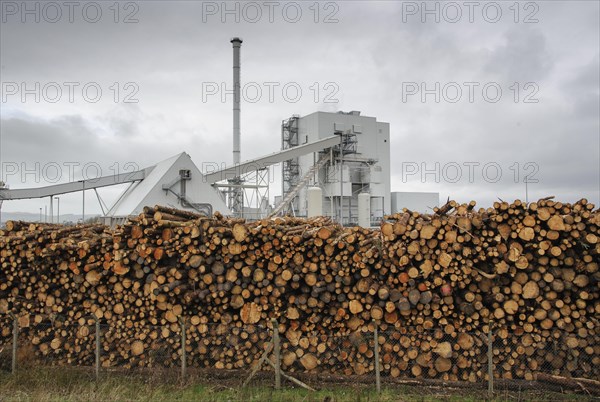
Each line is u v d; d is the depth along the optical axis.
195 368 9.39
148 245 9.84
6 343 10.53
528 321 8.71
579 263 8.52
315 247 9.24
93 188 45.59
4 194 43.47
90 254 10.31
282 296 9.54
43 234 10.53
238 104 59.62
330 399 8.10
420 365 8.80
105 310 10.27
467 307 8.77
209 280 9.58
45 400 7.95
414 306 8.94
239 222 9.91
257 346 9.38
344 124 56.62
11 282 10.66
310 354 9.14
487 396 8.12
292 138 58.91
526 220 8.48
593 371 8.42
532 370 8.61
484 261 8.82
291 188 56.16
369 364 9.02
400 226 8.88
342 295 9.22
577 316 8.48
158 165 45.94
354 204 56.66
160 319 10.09
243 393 8.39
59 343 10.12
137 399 8.07
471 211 9.32
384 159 59.16
